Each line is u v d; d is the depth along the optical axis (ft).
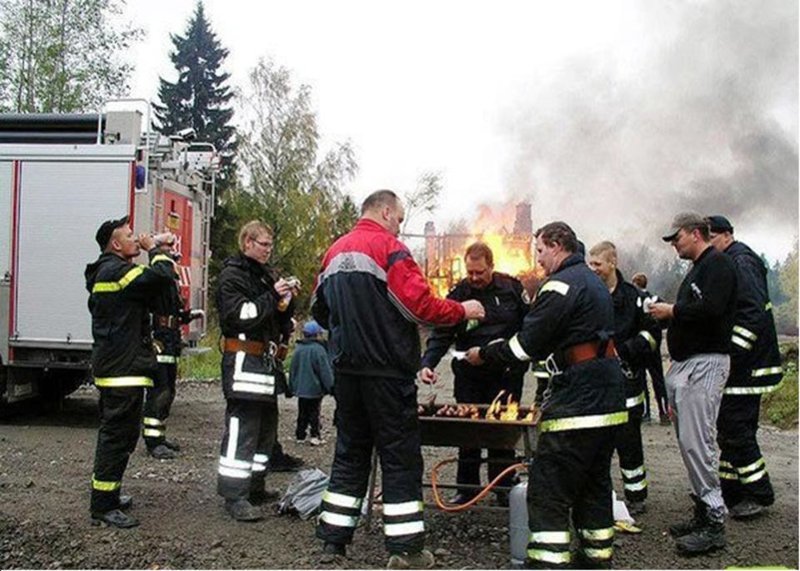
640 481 19.26
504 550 16.49
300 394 27.78
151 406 24.91
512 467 16.92
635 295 18.79
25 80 75.05
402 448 15.01
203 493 20.30
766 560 16.15
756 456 19.04
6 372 30.50
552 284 14.46
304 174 111.04
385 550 16.29
